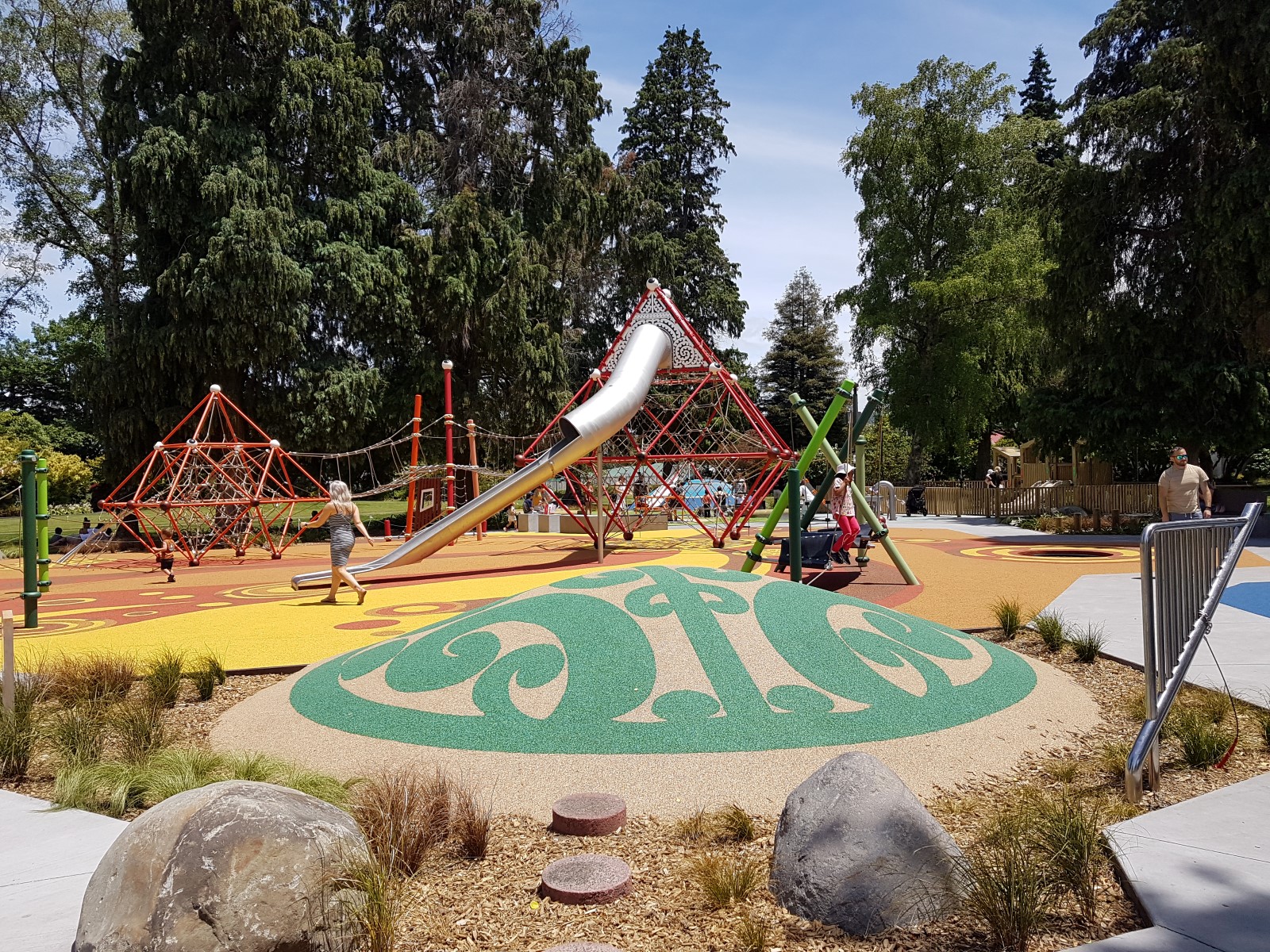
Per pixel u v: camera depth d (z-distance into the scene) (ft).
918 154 140.67
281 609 45.34
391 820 14.46
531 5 128.67
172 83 100.73
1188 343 84.23
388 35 130.11
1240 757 18.40
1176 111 80.89
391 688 21.48
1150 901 11.66
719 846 14.78
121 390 97.04
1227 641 29.60
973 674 22.47
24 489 41.24
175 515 83.10
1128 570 53.98
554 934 11.92
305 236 103.91
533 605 23.53
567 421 62.28
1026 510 107.86
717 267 187.73
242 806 10.61
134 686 27.63
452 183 130.21
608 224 132.26
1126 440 87.20
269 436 104.17
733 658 20.81
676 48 192.95
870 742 18.25
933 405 141.90
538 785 17.04
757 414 76.79
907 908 11.78
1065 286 90.07
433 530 60.90
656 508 98.63
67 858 14.48
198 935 9.61
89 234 125.59
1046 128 143.43
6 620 22.20
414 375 113.70
